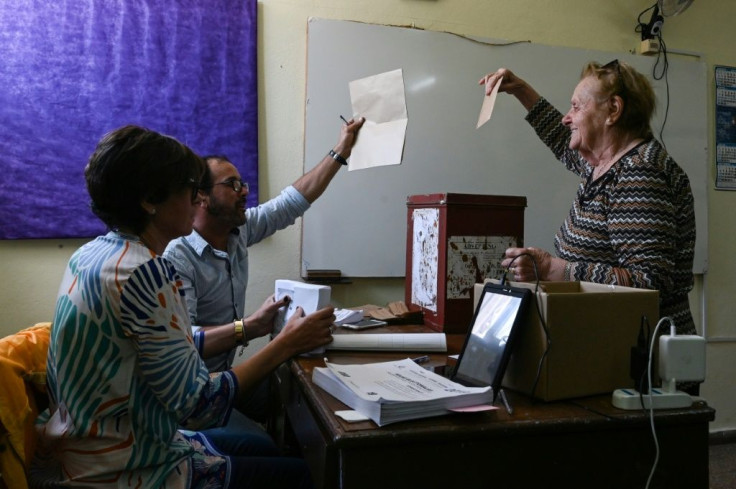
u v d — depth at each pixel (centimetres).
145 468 97
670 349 96
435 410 87
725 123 291
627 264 121
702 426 96
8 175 207
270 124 237
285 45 238
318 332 122
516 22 262
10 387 97
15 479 96
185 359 95
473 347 108
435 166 251
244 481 118
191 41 225
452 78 252
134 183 98
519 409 93
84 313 92
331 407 91
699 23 286
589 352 100
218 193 169
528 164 262
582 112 139
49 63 211
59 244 216
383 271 247
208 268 173
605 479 92
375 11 246
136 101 220
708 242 288
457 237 150
